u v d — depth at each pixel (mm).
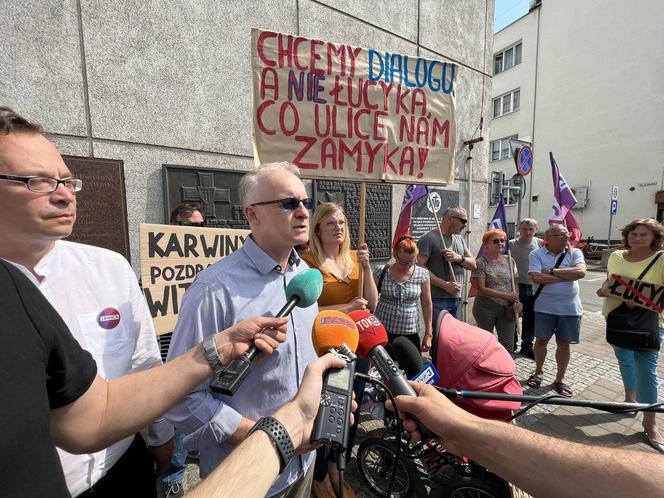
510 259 3891
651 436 2742
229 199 3273
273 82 2115
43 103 2453
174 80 2971
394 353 1630
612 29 15359
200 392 1188
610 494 672
